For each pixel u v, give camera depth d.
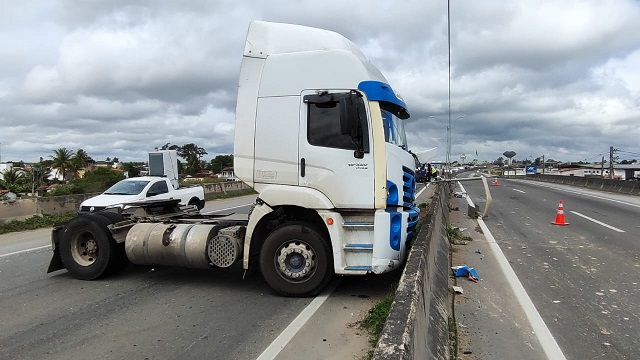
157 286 7.08
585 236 11.16
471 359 4.39
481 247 9.81
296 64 6.29
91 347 4.66
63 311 5.86
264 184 6.34
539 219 14.41
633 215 15.30
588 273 7.57
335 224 6.04
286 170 6.23
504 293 6.50
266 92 6.34
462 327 5.21
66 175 86.75
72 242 7.53
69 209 16.94
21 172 74.94
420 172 9.53
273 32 6.54
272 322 5.35
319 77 6.20
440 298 5.43
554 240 10.63
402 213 6.25
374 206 5.96
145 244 7.04
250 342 4.75
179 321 5.44
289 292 6.27
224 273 7.88
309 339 4.79
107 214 7.69
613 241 10.41
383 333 2.95
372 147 6.00
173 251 6.91
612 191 27.44
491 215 15.51
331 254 6.21
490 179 49.03
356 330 5.02
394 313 3.29
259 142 6.34
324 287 6.34
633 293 6.46
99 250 7.38
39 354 4.51
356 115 5.93
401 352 2.65
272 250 6.31
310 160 6.13
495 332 5.07
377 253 5.93
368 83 6.10
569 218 14.60
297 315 5.57
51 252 10.04
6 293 6.72
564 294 6.43
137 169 80.19
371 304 5.93
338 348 4.55
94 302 6.25
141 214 8.16
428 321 4.27
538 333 5.03
